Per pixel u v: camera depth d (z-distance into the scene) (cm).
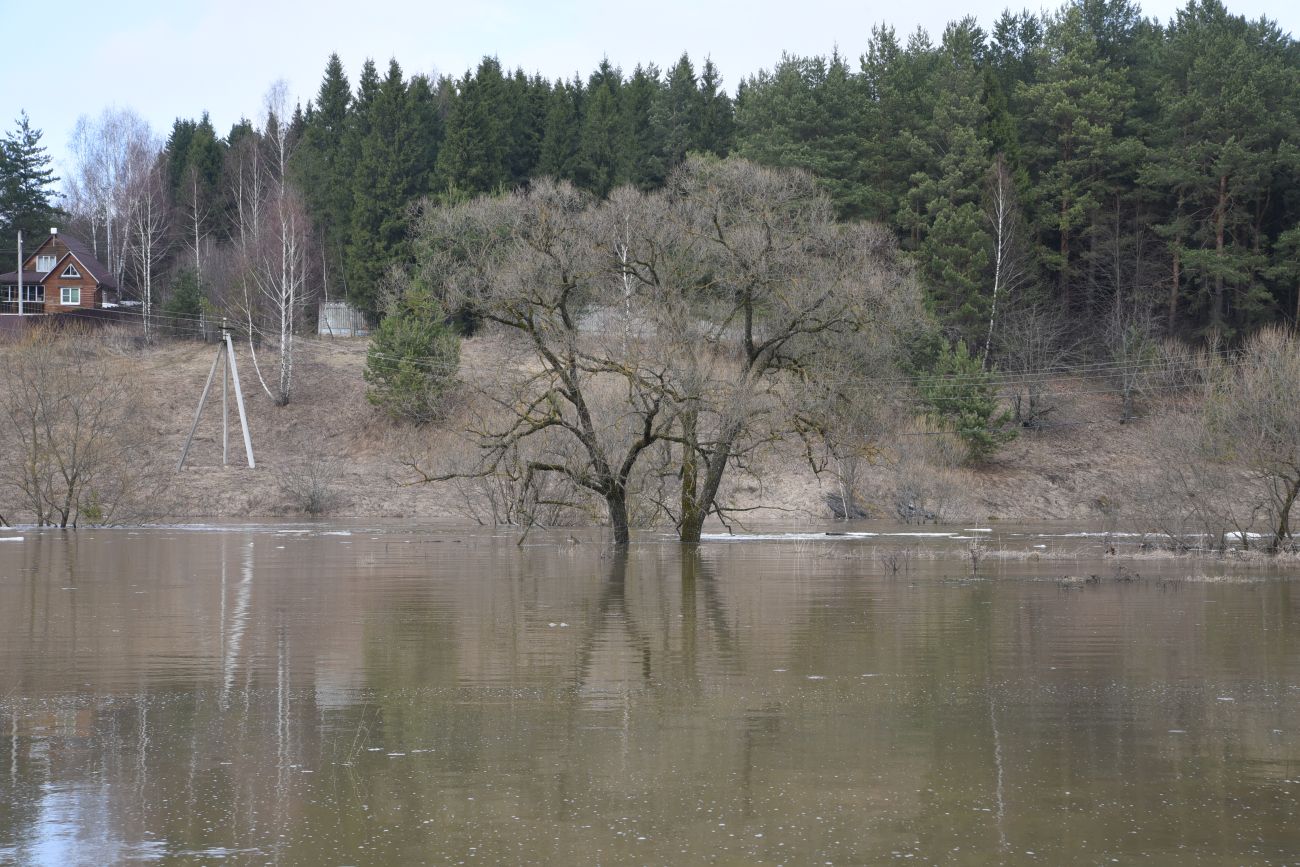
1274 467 3309
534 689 1321
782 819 862
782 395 3919
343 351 8569
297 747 1062
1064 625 1858
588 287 3803
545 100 10131
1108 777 973
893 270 5106
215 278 9306
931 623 1875
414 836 827
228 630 1791
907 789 937
